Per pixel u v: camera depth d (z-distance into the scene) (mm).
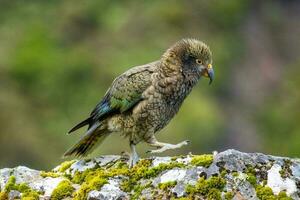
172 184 8836
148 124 10180
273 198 8648
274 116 30203
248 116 29938
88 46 28312
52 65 26484
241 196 8672
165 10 29969
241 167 8828
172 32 29641
